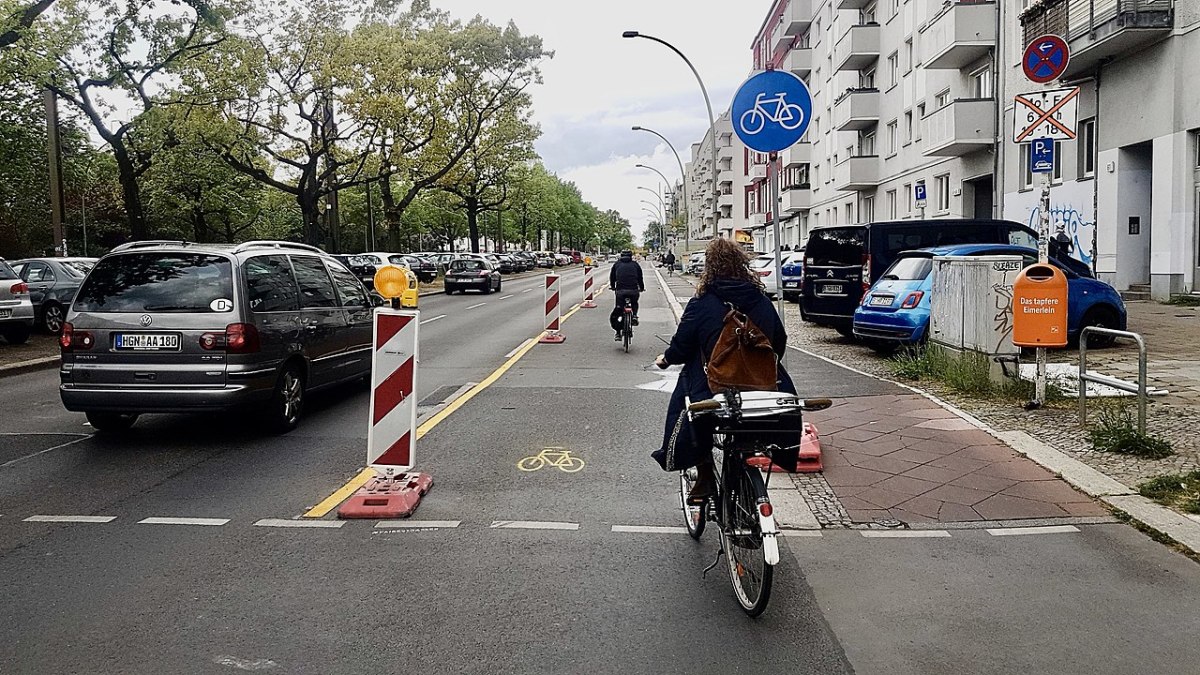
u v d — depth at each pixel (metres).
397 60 33.88
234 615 4.44
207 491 6.77
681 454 4.77
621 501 6.44
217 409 8.17
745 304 4.79
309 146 33.91
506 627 4.27
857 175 37.59
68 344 8.29
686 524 5.68
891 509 6.07
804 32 53.84
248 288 8.51
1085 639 4.09
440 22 43.84
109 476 7.25
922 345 12.55
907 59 33.69
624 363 14.09
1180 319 16.34
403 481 6.54
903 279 13.08
